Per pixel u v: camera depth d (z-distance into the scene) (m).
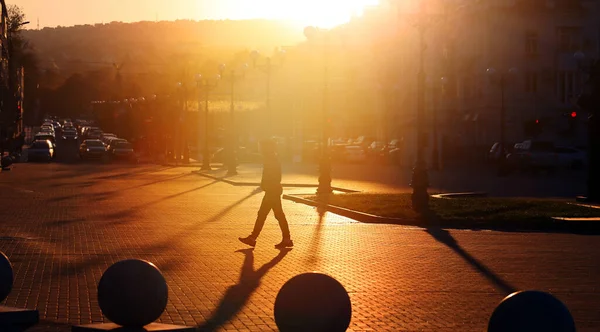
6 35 92.69
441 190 35.28
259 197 31.56
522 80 65.94
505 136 65.69
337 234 19.23
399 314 10.20
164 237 18.06
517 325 6.43
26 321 9.32
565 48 65.81
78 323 9.32
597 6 65.81
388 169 59.66
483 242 17.89
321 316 7.11
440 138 59.31
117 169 57.25
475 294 11.63
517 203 25.25
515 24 65.81
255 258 14.95
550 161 53.50
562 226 20.86
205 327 9.27
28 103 150.75
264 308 10.39
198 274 13.06
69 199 29.31
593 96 27.58
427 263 14.56
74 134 113.00
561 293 11.77
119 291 8.15
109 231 19.09
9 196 30.38
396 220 22.09
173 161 72.62
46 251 15.47
